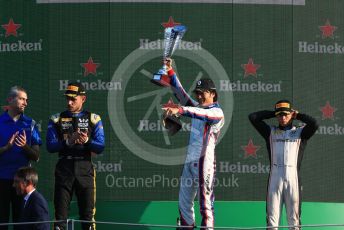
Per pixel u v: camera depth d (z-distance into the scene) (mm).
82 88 23875
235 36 25938
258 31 25984
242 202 25812
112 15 25875
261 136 25938
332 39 26234
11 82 26156
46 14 25984
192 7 25859
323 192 26078
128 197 25781
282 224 25844
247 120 25938
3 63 26188
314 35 26156
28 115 26016
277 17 26047
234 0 25938
